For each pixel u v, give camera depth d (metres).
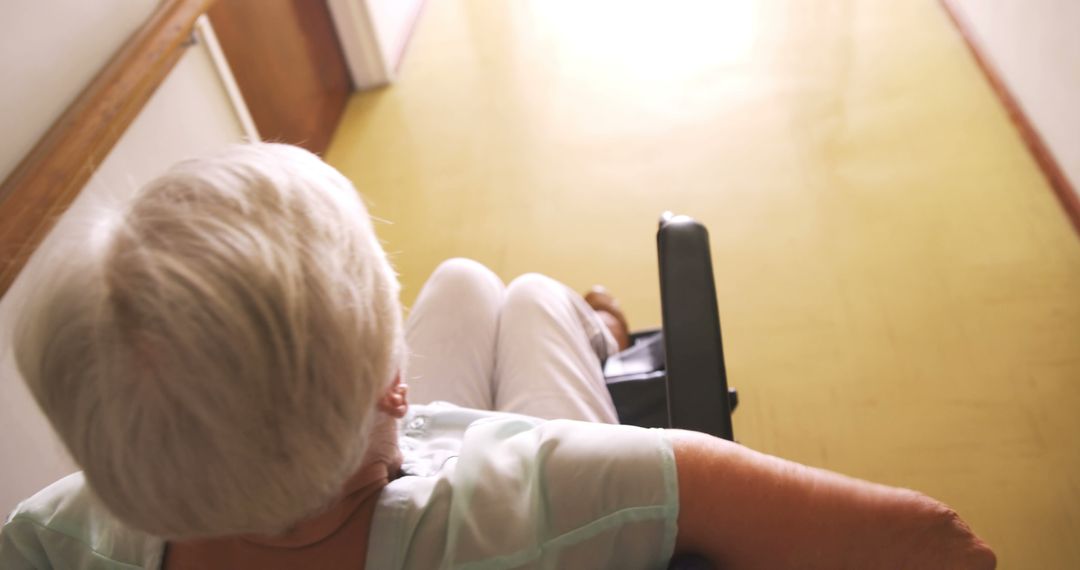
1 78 1.16
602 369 1.10
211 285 0.37
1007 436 1.35
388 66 2.57
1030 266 1.60
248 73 1.98
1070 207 1.67
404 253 1.97
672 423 0.73
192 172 0.42
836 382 1.49
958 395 1.43
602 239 1.90
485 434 0.60
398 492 0.54
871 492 0.55
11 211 1.08
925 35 2.27
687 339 0.77
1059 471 1.29
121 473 0.41
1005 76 2.01
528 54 2.59
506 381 0.96
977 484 1.30
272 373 0.39
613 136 2.19
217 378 0.38
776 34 2.41
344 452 0.44
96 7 1.38
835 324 1.59
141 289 0.37
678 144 2.12
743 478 0.54
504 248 1.93
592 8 2.73
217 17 1.82
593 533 0.53
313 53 2.35
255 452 0.40
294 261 0.40
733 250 1.79
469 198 2.09
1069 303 1.52
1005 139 1.90
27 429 1.11
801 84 2.21
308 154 0.48
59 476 1.16
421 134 2.36
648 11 2.64
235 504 0.42
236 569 0.52
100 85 1.34
